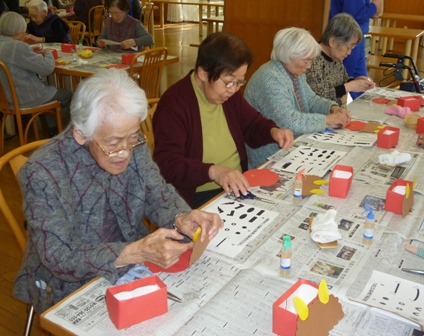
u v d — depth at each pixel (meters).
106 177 1.29
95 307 1.03
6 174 3.42
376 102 2.73
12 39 3.45
